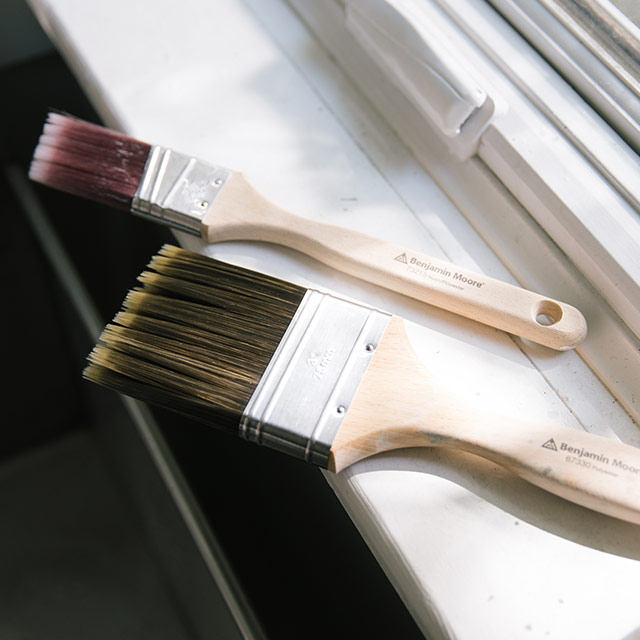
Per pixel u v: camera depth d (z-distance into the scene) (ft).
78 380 4.77
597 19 2.51
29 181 4.14
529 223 2.46
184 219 2.51
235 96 2.88
